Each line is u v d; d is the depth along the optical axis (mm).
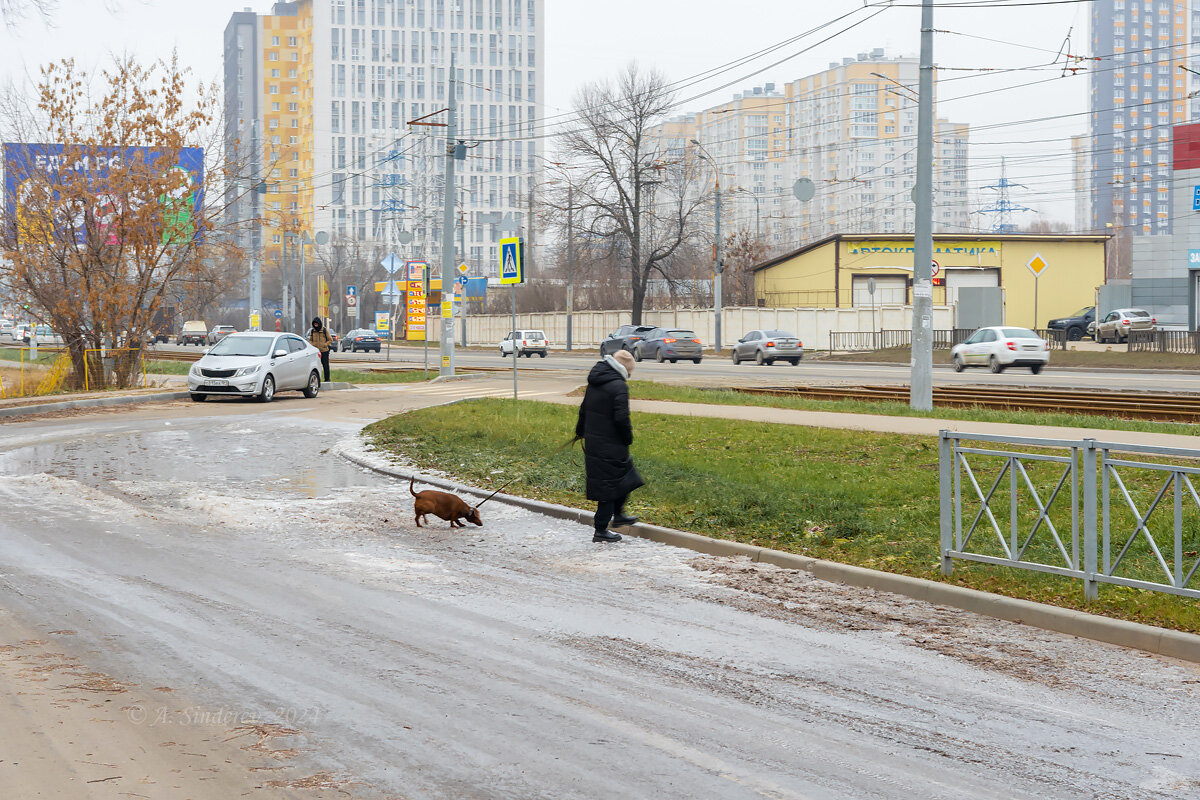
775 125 139625
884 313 62969
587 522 10828
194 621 6840
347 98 161750
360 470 14586
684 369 41938
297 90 166500
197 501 11828
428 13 164500
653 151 65375
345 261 117125
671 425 18078
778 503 10680
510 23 167875
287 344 26875
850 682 5750
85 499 11828
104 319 28969
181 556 8922
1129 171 173125
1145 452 6910
